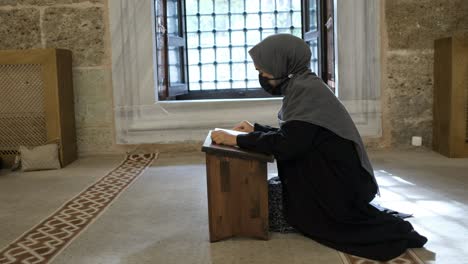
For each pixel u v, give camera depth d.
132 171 5.01
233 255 2.75
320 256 2.70
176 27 7.36
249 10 8.52
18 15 5.69
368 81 5.71
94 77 5.77
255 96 8.34
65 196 4.11
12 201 3.99
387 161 5.13
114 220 3.45
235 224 2.97
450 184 4.13
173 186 4.36
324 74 6.46
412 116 5.73
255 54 2.96
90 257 2.78
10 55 5.20
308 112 2.83
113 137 5.85
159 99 6.10
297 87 2.87
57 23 5.70
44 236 3.13
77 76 5.76
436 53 5.53
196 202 3.85
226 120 5.87
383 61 5.69
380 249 2.66
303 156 2.91
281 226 3.06
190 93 8.33
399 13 5.61
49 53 5.21
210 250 2.83
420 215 3.33
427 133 5.73
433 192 3.90
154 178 4.68
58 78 5.25
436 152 5.56
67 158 5.41
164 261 2.70
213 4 8.48
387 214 2.89
